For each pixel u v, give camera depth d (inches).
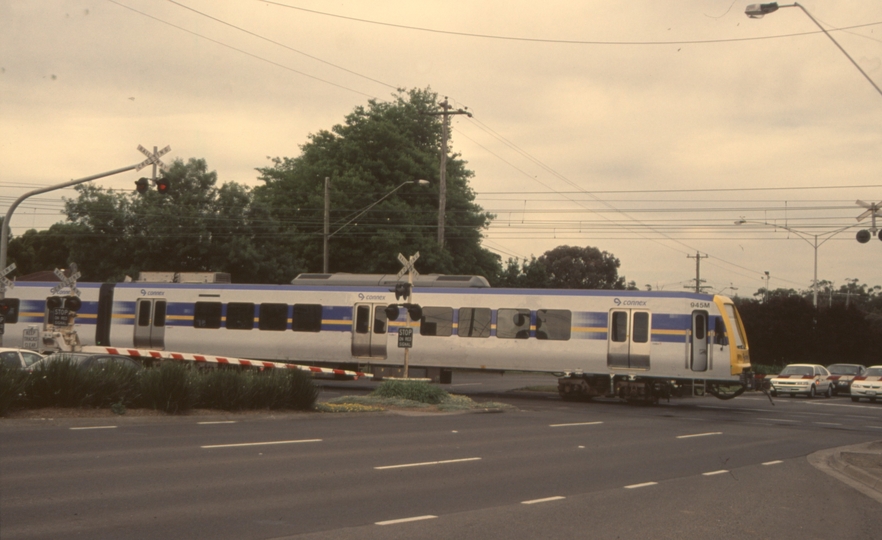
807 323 2206.0
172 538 296.2
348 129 2090.3
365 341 1209.4
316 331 1226.6
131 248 1831.9
